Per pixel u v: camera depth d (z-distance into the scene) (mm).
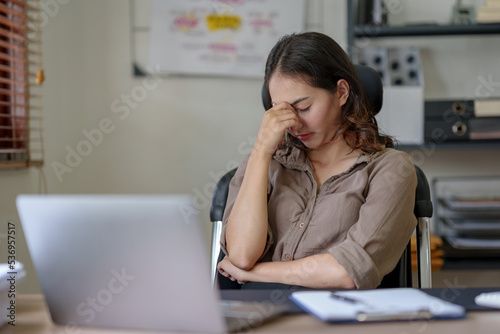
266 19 2500
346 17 2484
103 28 2543
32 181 2117
